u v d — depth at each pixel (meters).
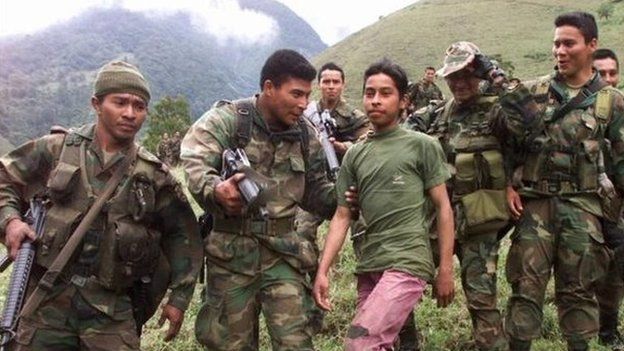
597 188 4.40
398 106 3.96
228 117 3.81
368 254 3.93
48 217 3.40
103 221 3.41
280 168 3.87
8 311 3.21
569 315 4.46
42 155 3.53
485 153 4.53
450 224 3.92
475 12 95.38
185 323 5.83
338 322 5.79
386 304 3.62
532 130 4.41
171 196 3.62
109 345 3.42
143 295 3.63
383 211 3.86
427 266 3.81
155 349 5.43
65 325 3.40
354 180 4.06
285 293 3.79
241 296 3.80
